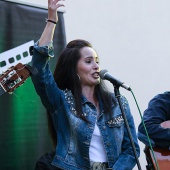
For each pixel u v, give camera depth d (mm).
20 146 7738
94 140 5727
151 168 7383
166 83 12805
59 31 8438
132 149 5789
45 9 8258
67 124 5742
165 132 7215
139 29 12688
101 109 5887
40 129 7992
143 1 12836
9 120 7668
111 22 12359
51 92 5676
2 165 7539
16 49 7781
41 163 6031
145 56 12672
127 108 6121
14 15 7844
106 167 5699
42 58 5496
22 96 7836
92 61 5941
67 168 5570
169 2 13109
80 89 5875
